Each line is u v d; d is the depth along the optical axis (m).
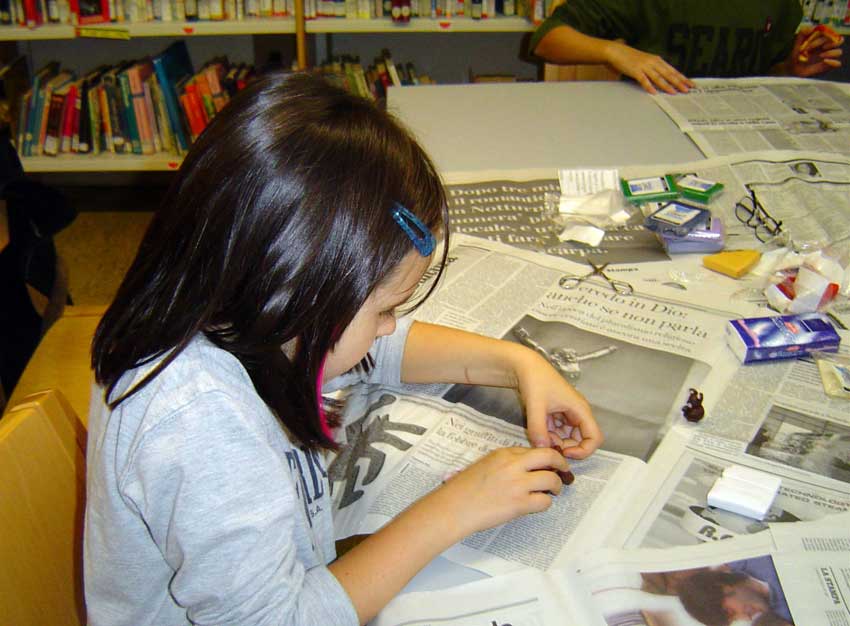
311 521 0.64
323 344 0.52
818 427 0.69
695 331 0.84
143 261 0.53
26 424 0.69
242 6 2.29
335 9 2.29
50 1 2.23
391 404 0.76
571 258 0.99
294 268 0.48
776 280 0.92
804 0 2.33
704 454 0.66
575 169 1.19
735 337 0.79
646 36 1.82
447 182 1.18
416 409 0.75
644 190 1.12
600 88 1.61
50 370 1.22
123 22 2.28
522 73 2.81
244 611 0.51
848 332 0.83
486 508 0.59
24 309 1.35
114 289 2.33
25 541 0.66
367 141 0.51
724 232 1.03
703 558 0.55
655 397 0.74
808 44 1.79
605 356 0.80
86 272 2.41
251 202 0.48
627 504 0.61
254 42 2.72
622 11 1.81
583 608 0.52
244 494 0.51
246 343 0.52
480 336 0.79
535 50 1.86
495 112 1.48
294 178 0.48
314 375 0.54
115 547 0.58
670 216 1.03
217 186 0.49
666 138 1.35
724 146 1.30
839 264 0.93
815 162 1.23
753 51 1.80
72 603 0.72
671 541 0.57
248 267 0.49
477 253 1.00
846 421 0.70
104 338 0.54
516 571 0.55
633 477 0.64
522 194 1.15
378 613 0.55
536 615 0.52
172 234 0.51
